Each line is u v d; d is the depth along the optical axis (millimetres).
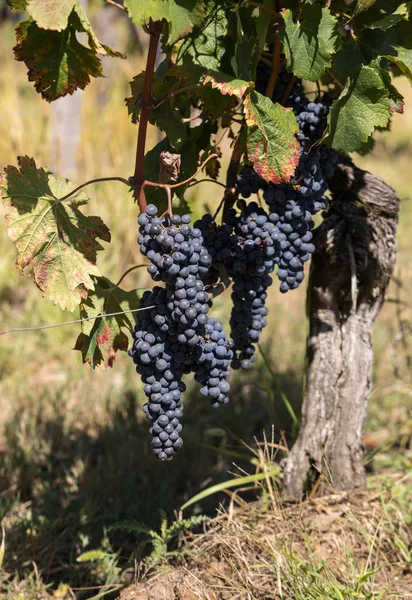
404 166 10133
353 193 2900
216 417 4480
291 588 2568
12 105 8625
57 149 7117
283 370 5098
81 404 4648
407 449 4117
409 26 2340
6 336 5523
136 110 2445
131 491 3613
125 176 7141
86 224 2281
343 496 3135
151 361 2170
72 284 2217
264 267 2354
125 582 3039
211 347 2166
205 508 3645
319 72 2182
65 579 3156
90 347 2404
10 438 4102
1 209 6406
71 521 3453
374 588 2697
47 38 2059
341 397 3148
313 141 2381
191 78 2188
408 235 7449
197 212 6719
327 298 3088
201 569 2785
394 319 5820
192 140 2570
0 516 3344
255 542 2818
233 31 2188
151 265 2023
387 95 2213
